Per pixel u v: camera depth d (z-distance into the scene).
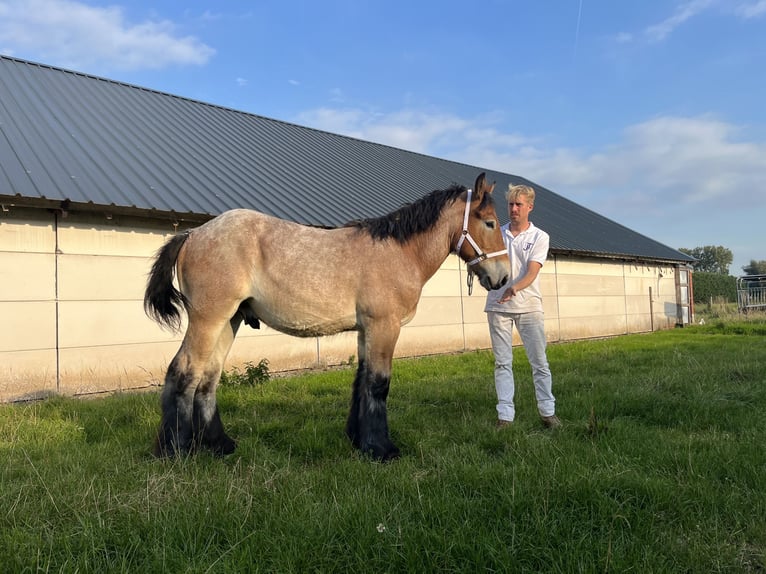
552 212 19.34
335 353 9.90
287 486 2.98
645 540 2.38
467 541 2.31
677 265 20.80
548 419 4.56
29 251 6.88
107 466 3.45
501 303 4.48
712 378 6.36
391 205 12.02
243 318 4.32
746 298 24.78
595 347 11.65
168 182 8.55
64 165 7.66
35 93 10.30
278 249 3.86
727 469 3.18
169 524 2.45
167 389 3.84
